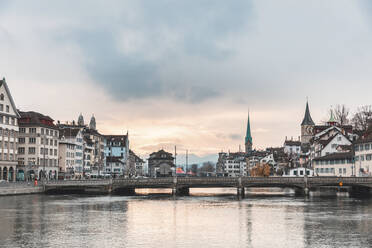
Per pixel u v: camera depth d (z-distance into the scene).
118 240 46.97
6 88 126.12
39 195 100.38
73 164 166.25
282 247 43.97
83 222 58.88
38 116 143.38
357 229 53.97
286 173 186.62
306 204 85.88
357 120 155.75
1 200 85.81
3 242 45.41
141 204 84.25
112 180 111.12
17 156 134.38
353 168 131.12
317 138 171.75
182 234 50.75
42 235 49.25
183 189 127.50
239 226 56.56
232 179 109.50
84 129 195.62
